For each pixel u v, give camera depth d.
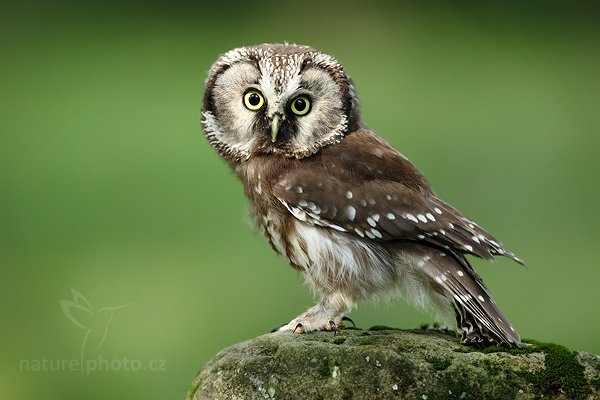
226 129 8.67
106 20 26.12
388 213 7.95
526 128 20.47
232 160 8.73
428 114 21.05
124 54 24.48
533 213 16.67
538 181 17.91
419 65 23.91
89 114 21.17
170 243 15.73
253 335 13.54
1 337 13.64
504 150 19.45
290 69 8.20
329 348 7.10
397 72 23.58
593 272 14.69
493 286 14.36
